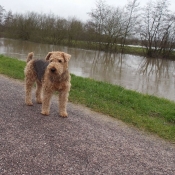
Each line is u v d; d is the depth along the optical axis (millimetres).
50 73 4328
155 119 5254
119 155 3352
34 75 5191
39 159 2971
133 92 8117
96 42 45188
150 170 3043
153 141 4035
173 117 5344
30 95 5301
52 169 2783
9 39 53406
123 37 43500
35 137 3598
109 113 5301
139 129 4547
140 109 5855
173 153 3639
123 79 16328
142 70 22375
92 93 6898
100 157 3219
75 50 39844
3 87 6660
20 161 2873
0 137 3463
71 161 3020
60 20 48188
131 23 42781
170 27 39688
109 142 3758
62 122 4418
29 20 51125
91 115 5109
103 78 15883
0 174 2561
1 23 58438
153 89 13844
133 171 2967
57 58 4418
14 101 5441
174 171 3086
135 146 3730
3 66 10320
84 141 3670
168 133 4395
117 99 6500
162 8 40344
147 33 41000
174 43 39875
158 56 40938
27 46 38125
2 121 4105
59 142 3521
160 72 22219
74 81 8039
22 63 12273
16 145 3268
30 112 4789
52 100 6027
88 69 19266
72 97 6301
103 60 28188
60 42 48188
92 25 44625
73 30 46406
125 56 38250
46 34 48719
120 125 4668
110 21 43344
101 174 2809
